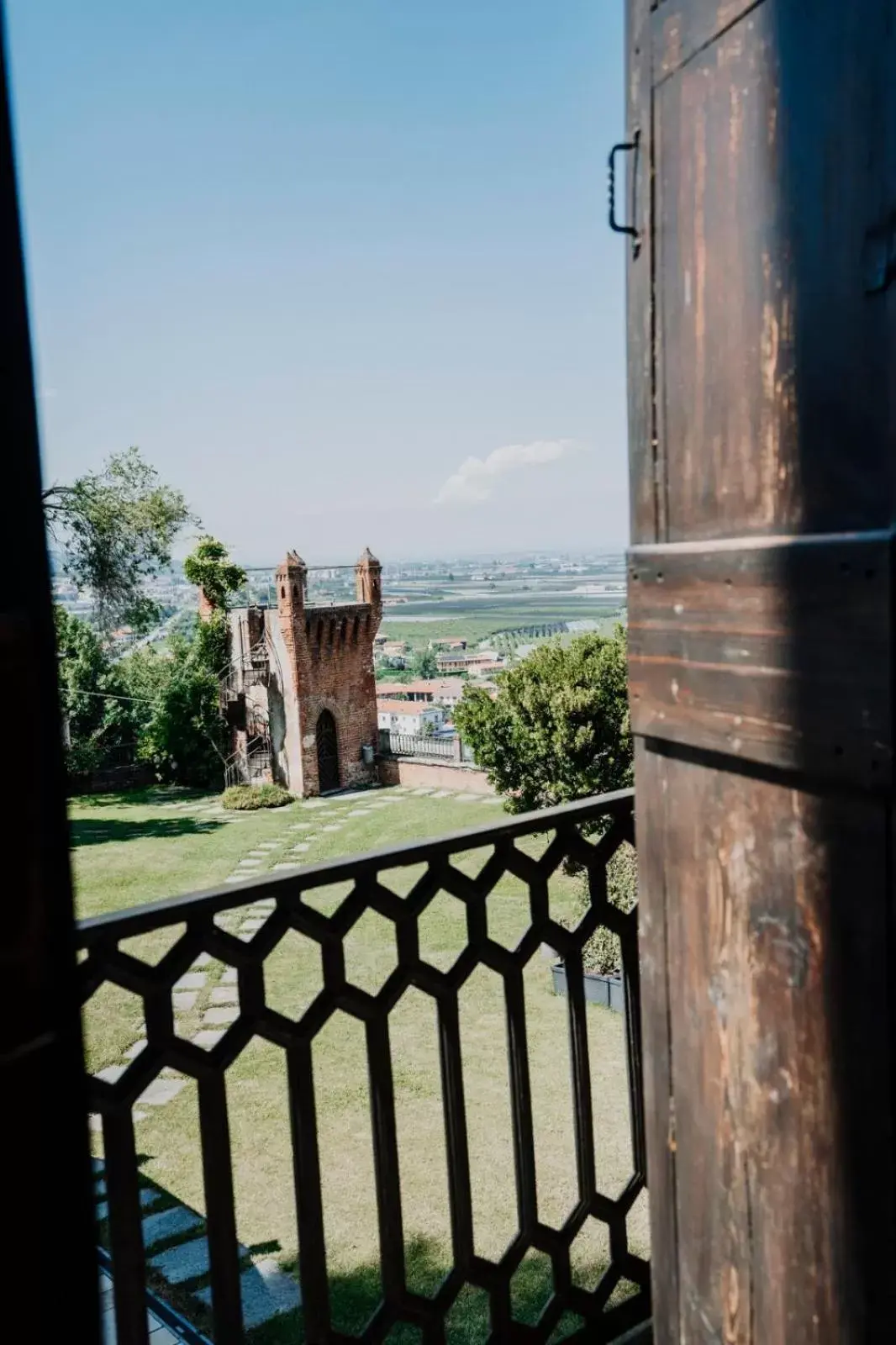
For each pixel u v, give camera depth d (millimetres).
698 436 1452
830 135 1199
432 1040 13180
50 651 688
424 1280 6879
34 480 688
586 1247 6840
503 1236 7676
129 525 33688
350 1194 8820
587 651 21062
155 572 34875
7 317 674
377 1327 1804
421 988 1815
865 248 1166
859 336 1184
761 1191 1423
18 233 682
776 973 1372
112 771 41250
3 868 653
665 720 1537
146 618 35219
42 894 674
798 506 1284
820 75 1207
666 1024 1606
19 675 663
